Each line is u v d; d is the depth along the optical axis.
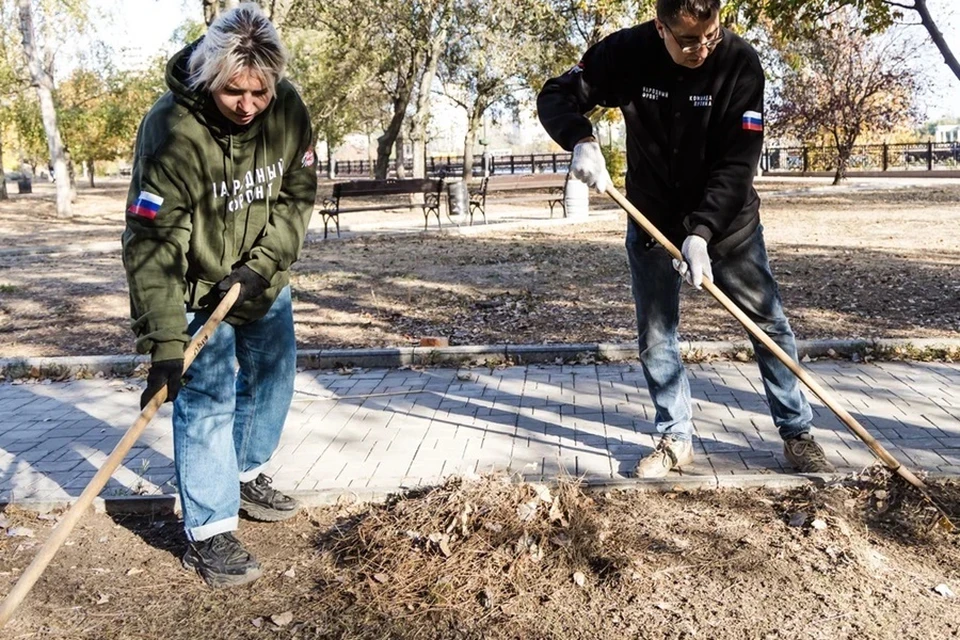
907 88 29.59
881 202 21.67
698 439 5.10
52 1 28.67
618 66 4.06
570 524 3.82
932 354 6.77
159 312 3.30
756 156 3.99
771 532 3.85
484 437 5.31
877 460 4.52
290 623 3.38
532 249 14.35
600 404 5.89
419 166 26.28
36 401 6.55
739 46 3.93
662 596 3.40
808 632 3.16
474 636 3.23
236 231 3.64
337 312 9.43
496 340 7.85
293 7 26.06
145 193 3.36
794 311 8.52
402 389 6.46
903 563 3.61
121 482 4.82
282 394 4.12
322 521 4.22
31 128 32.91
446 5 25.19
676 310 4.50
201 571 3.72
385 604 3.44
